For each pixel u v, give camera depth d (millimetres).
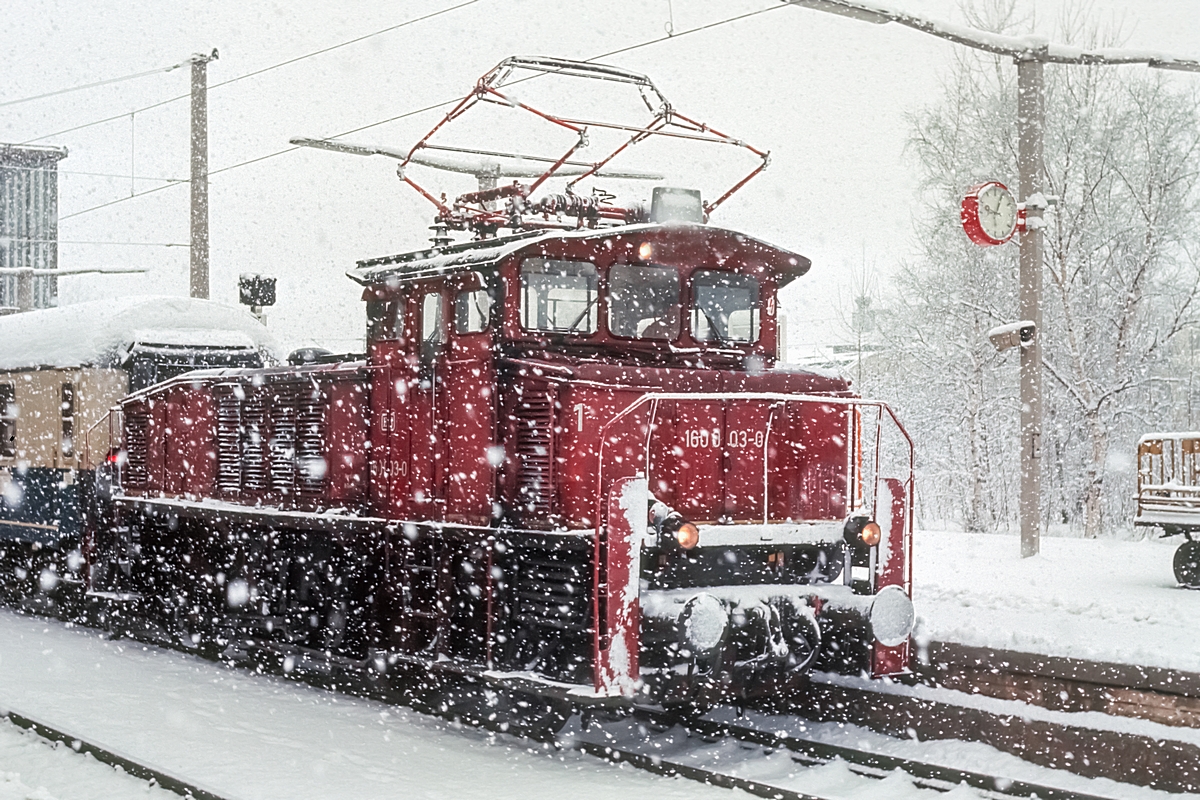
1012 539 18438
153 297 16922
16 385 18141
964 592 12094
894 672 9781
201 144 23031
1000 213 14812
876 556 9984
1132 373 24172
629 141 11656
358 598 11945
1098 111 25188
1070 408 24562
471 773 8727
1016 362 25203
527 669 9688
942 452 26812
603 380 9430
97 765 8656
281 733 9773
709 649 8719
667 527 8992
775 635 9438
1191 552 12477
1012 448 25469
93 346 16312
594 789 8375
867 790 8477
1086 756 8664
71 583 16562
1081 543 17578
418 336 10820
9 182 41938
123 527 16109
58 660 13031
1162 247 24453
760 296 10773
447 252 10586
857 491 10508
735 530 9508
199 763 8648
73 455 16578
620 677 8695
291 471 13047
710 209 11273
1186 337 27859
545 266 9898
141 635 15148
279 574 13227
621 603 8750
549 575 9562
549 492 9461
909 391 27156
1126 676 8672
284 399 13258
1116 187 25141
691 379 9852
